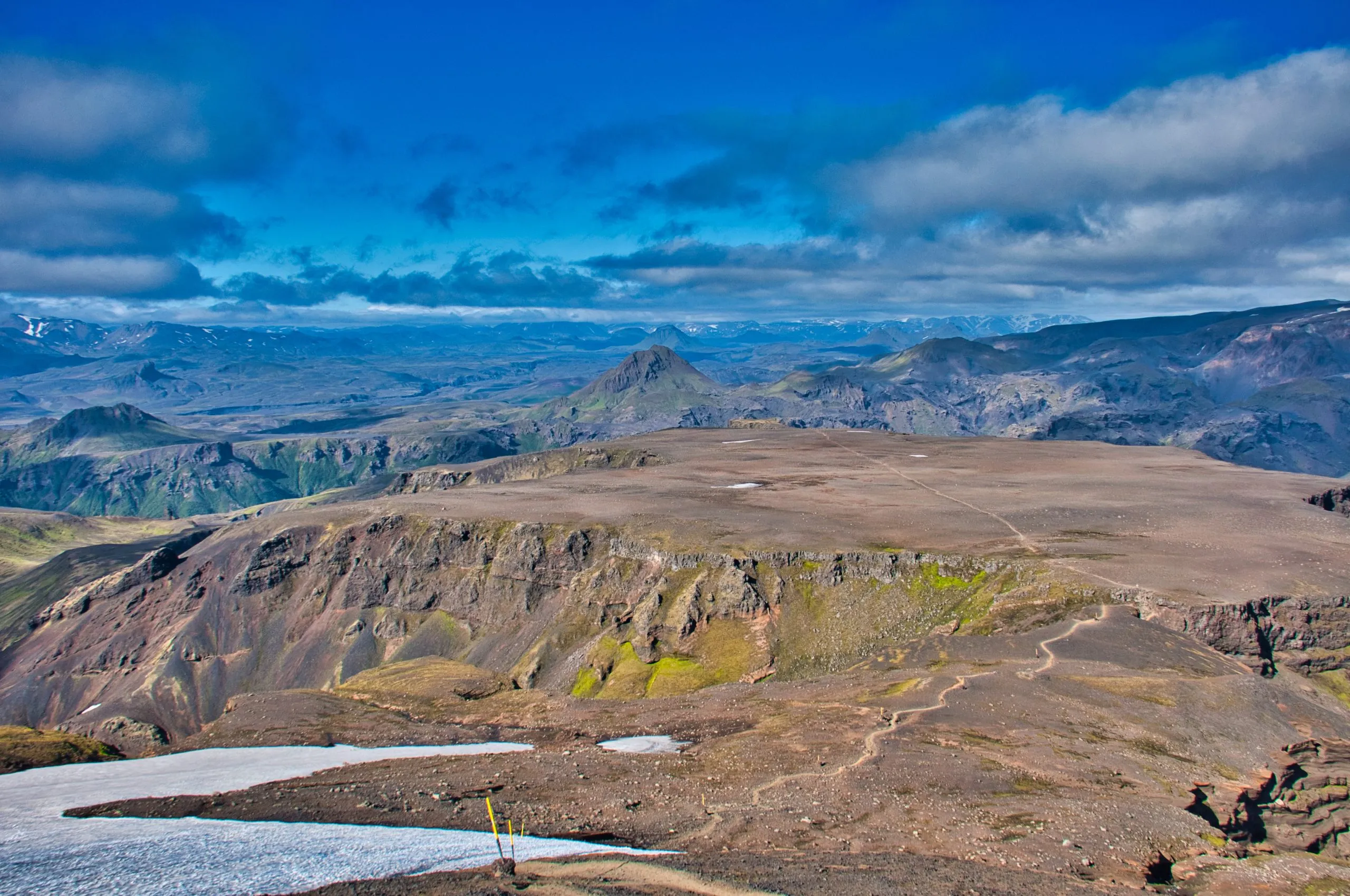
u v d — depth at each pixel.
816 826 53.16
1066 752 70.12
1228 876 48.78
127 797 60.25
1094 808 57.47
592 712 95.81
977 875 44.12
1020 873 45.53
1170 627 110.12
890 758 66.75
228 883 39.34
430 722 94.31
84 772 70.88
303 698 104.88
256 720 95.06
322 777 66.62
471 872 41.25
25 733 84.00
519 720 94.31
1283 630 110.88
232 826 51.28
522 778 64.44
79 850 45.81
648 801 58.38
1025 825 54.09
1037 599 123.69
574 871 41.38
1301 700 90.12
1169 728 77.94
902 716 79.94
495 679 119.69
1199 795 63.94
